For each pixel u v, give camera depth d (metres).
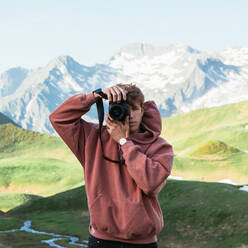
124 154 3.19
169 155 3.31
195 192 46.03
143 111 3.49
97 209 3.23
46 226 44.59
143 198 3.31
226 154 110.44
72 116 3.40
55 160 119.62
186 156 110.31
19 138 163.88
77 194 57.66
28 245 34.69
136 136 3.40
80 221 47.00
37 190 99.06
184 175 96.38
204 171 98.56
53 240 37.28
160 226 3.36
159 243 36.28
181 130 182.25
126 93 3.33
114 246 3.23
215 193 44.75
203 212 40.25
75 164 116.19
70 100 3.39
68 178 103.12
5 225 44.72
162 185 3.31
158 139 3.45
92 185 3.31
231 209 39.28
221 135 145.12
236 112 182.50
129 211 3.18
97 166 3.35
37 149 156.75
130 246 3.23
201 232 36.84
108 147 3.37
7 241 36.41
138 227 3.16
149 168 3.14
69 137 3.45
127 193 3.24
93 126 3.60
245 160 104.69
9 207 70.00
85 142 3.52
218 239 34.66
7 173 106.56
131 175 3.16
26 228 43.78
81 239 38.12
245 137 138.12
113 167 3.32
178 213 41.38
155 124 3.47
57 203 55.41
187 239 36.19
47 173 107.25
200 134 151.62
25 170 108.81
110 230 3.19
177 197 45.84
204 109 196.75
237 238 33.78
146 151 3.32
